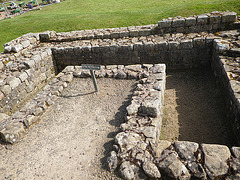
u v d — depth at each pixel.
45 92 5.71
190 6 11.63
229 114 4.70
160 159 3.18
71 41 9.22
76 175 3.37
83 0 23.33
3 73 7.08
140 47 7.54
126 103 5.02
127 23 11.14
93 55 8.27
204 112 5.32
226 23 7.45
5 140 4.17
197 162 3.02
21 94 6.84
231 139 4.37
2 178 3.47
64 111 5.07
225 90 5.16
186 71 7.54
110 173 3.27
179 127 4.92
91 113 4.88
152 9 13.61
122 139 3.62
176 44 7.17
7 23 15.26
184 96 6.11
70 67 7.02
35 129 4.56
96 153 3.73
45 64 8.17
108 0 22.34
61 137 4.24
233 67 5.29
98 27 11.34
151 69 6.04
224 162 2.96
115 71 6.37
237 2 10.52
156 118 4.14
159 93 4.79
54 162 3.66
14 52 8.34
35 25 13.58
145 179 3.04
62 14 15.73
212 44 6.95
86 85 6.13
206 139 4.49
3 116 4.95
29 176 3.46
